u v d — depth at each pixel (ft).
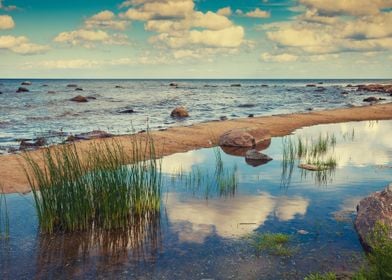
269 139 69.72
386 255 19.49
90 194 30.35
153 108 132.67
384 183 40.93
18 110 118.42
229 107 137.80
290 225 29.60
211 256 24.73
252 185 40.55
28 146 60.08
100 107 133.28
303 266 23.36
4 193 37.52
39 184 29.01
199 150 60.39
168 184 41.01
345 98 185.57
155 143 62.95
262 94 226.58
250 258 24.44
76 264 23.84
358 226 27.58
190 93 239.30
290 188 39.37
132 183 32.01
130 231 28.94
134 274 22.54
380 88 253.65
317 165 48.26
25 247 26.21
